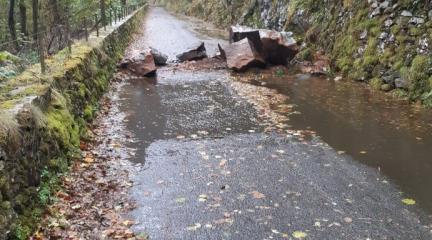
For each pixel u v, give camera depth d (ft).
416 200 20.44
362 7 47.65
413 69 37.35
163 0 248.93
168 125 31.63
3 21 56.65
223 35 92.84
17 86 22.77
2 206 14.80
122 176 22.81
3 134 15.65
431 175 23.09
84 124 28.30
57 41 45.70
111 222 18.29
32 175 17.98
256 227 18.07
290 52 52.60
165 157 25.59
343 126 31.17
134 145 27.48
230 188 21.59
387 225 18.26
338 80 45.57
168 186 21.81
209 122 32.35
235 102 38.04
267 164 24.59
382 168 24.02
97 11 61.05
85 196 20.27
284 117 33.53
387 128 30.50
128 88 43.32
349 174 23.24
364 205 19.92
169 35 91.50
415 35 39.29
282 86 44.06
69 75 28.09
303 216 18.93
